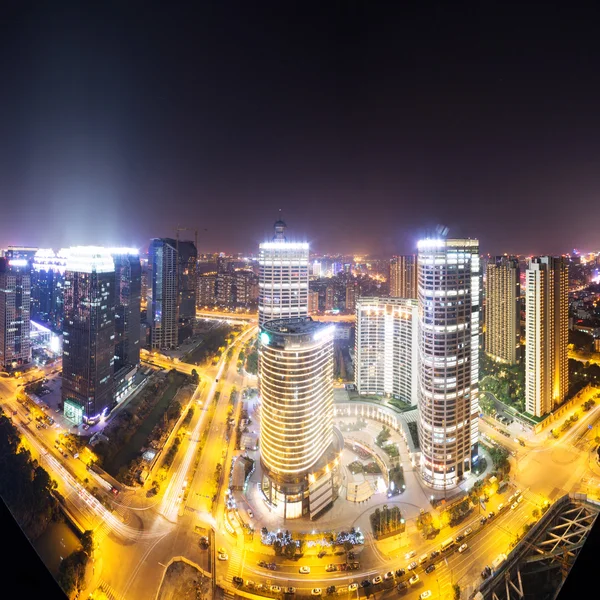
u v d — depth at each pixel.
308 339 182.12
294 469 183.75
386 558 160.00
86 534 159.75
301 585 149.00
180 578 148.88
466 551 161.38
